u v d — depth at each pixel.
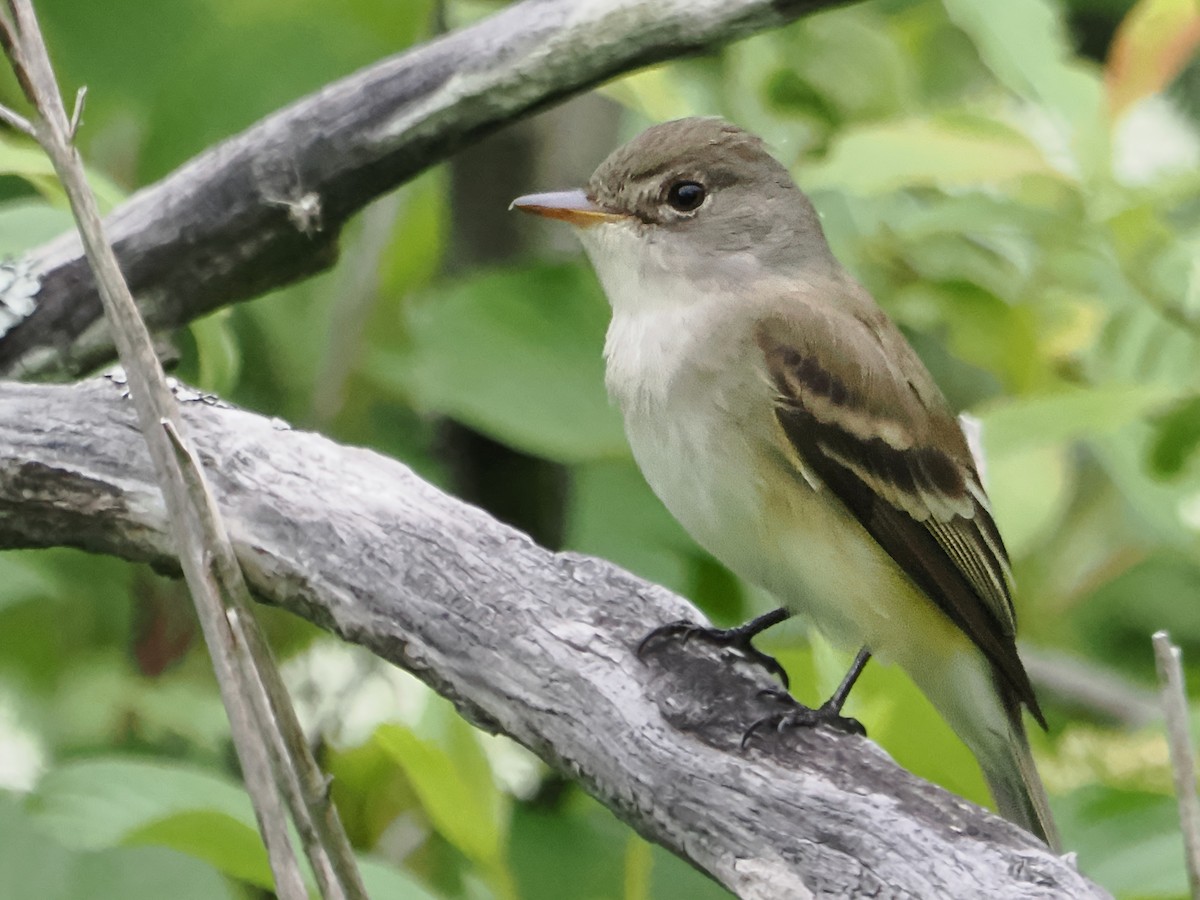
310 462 5.98
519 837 7.45
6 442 5.96
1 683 8.76
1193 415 8.37
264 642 4.40
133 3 8.57
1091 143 8.66
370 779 7.97
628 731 5.50
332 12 8.48
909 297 9.55
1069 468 9.48
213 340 7.69
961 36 11.55
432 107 6.87
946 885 4.91
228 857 6.34
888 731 7.22
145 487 5.91
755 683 5.68
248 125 8.63
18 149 7.28
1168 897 6.44
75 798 6.42
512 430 8.61
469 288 8.78
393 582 5.78
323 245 7.18
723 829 5.26
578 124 10.19
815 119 9.88
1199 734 7.36
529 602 5.75
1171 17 8.80
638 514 8.81
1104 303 9.30
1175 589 10.45
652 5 6.68
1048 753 8.38
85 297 7.08
